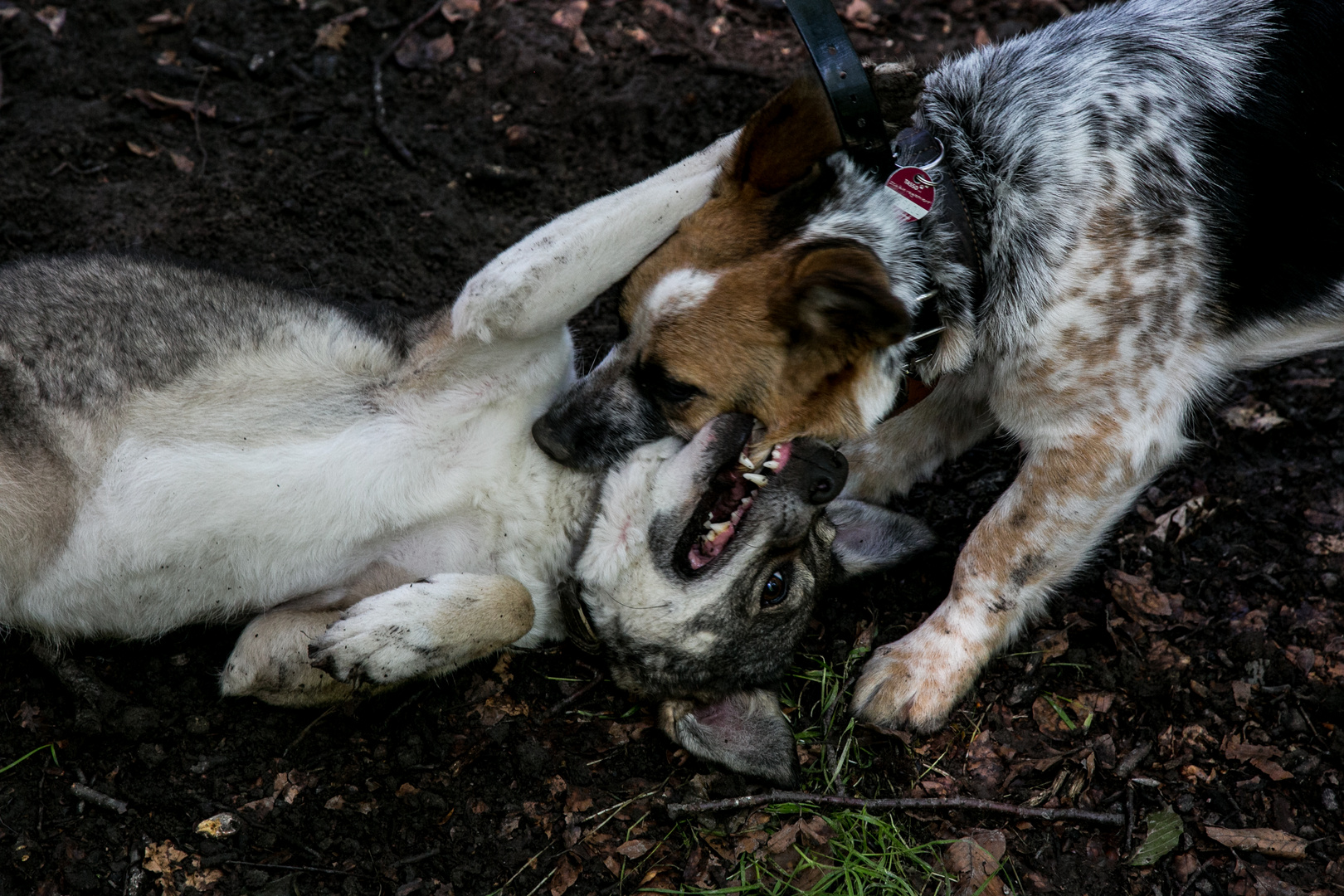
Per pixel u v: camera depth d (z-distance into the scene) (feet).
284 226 6.49
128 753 5.40
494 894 5.32
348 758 5.46
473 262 6.51
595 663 5.70
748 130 5.41
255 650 5.43
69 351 5.37
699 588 5.52
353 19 7.04
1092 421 5.56
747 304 5.32
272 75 6.87
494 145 6.81
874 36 7.28
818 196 5.41
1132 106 5.57
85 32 6.86
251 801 5.37
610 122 6.87
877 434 5.95
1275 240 5.60
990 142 5.61
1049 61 5.69
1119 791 5.54
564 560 5.64
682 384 5.39
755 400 5.41
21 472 5.27
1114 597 5.86
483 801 5.43
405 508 5.51
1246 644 5.74
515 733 5.54
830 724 5.62
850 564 5.81
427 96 6.91
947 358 5.56
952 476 6.23
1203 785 5.55
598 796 5.46
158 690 5.47
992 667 5.75
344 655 5.25
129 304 5.45
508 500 5.59
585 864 5.36
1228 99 5.60
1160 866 5.44
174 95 6.78
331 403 5.48
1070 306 5.50
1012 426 5.67
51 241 6.36
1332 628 5.81
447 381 5.54
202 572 5.44
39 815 5.30
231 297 5.55
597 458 5.52
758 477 5.49
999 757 5.59
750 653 5.59
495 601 5.42
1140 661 5.73
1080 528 5.62
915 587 5.90
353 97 6.85
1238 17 5.70
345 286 6.40
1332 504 6.05
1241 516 6.05
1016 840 5.46
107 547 5.34
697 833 5.42
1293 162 5.60
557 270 5.44
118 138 6.63
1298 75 5.63
